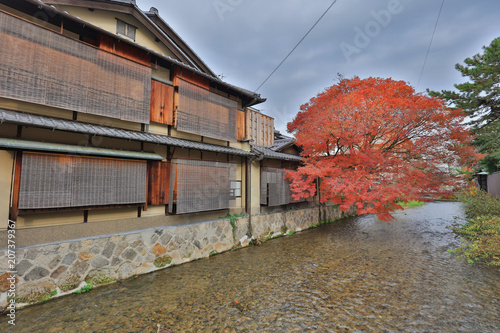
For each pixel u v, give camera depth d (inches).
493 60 358.3
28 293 166.2
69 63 197.9
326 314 165.6
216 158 348.8
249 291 202.7
